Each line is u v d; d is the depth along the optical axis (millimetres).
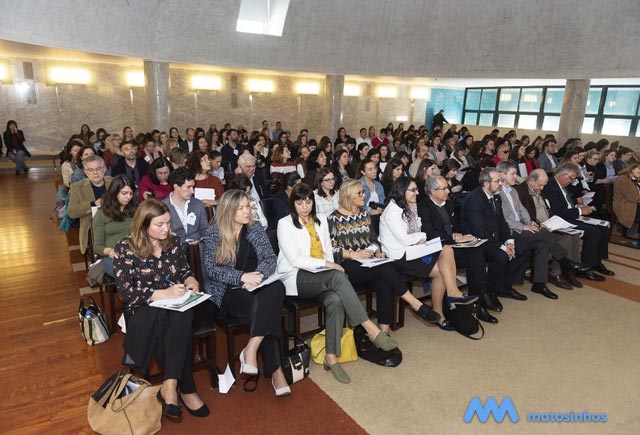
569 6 8570
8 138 9719
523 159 7219
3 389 2451
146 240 2320
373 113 14875
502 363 2840
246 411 2324
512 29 9367
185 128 12016
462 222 3893
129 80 11320
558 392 2547
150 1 7602
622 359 2926
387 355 2781
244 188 3506
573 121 9609
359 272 3012
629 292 4121
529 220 4117
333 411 2334
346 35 10219
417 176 4008
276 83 12922
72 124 10969
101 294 3217
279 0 9828
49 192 7973
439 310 3361
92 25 7098
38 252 4766
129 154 5238
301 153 6668
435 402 2430
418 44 10422
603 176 6324
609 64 8672
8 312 3377
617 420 2324
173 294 2297
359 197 3209
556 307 3748
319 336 2840
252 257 2693
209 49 8984
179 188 3141
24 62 10117
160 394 2170
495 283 3768
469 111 15812
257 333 2369
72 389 2471
